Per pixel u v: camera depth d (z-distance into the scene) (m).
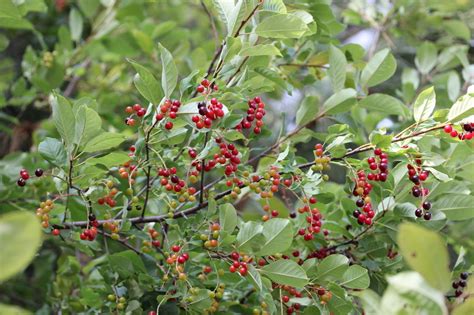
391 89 2.66
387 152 1.75
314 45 2.07
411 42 2.49
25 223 1.24
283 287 1.78
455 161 1.84
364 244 1.84
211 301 1.73
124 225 1.79
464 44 2.59
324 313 1.75
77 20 2.52
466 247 1.97
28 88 2.62
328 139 1.78
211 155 1.76
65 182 1.78
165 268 1.83
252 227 1.71
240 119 1.72
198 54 2.27
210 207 1.75
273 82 1.91
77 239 1.82
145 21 2.54
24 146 2.59
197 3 2.73
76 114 1.71
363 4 2.49
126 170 1.77
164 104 1.68
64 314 2.07
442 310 1.36
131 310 1.81
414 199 1.85
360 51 2.09
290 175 1.79
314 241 1.84
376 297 1.49
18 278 2.31
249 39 1.82
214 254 1.78
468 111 1.69
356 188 1.75
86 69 2.68
